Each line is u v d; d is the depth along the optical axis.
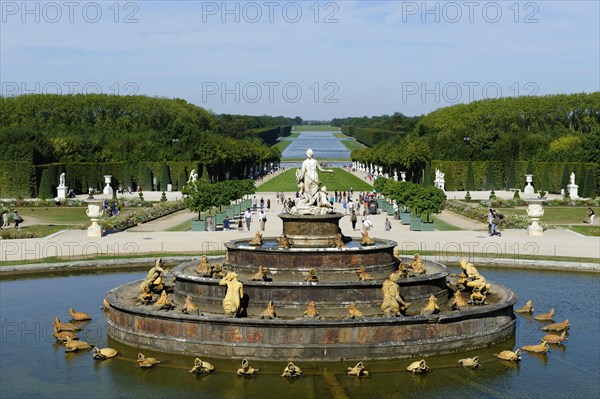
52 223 85.94
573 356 32.97
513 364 31.91
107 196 128.25
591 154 137.62
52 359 33.03
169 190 144.12
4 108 186.12
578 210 103.88
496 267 54.75
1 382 30.05
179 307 37.00
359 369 30.20
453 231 75.69
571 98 195.00
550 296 44.72
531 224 74.69
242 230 77.12
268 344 32.12
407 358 32.41
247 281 35.75
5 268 52.12
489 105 199.38
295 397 28.05
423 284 37.31
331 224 41.44
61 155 146.38
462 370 31.09
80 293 46.16
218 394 28.44
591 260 55.03
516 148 150.88
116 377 30.47
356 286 35.19
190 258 56.78
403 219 84.12
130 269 54.53
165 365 31.81
